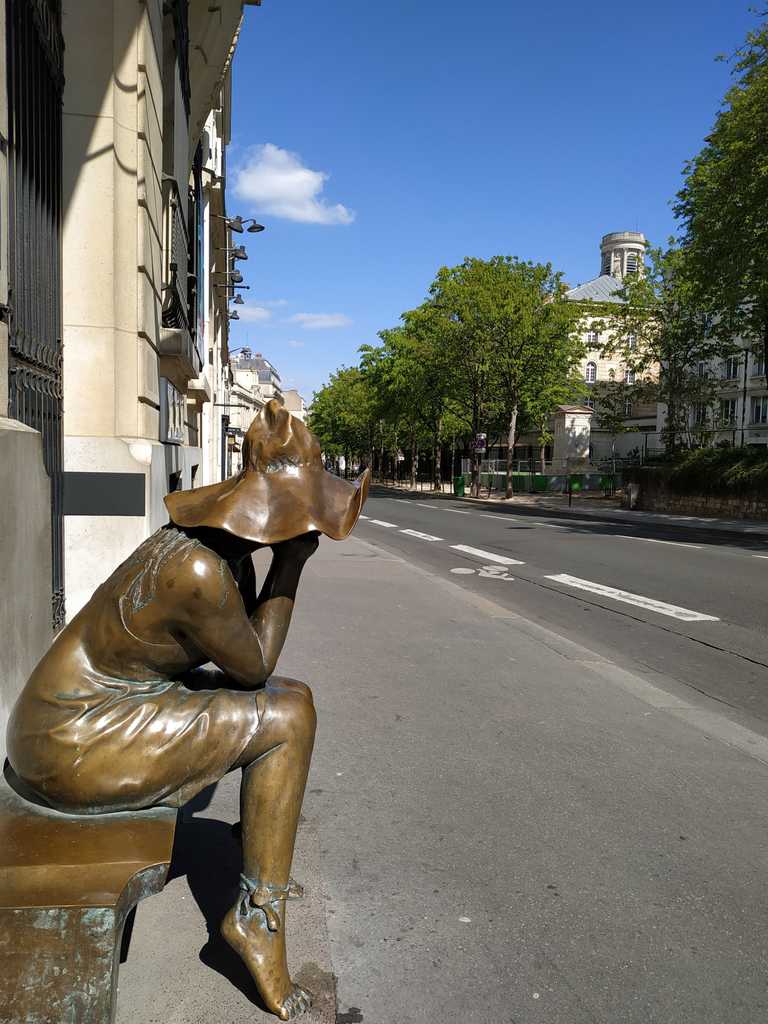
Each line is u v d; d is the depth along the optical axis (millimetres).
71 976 1760
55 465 4633
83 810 2016
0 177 3117
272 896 2086
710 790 3898
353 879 2930
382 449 78812
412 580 10836
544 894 2871
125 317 6117
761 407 51500
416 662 6262
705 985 2385
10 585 2756
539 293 38406
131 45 5980
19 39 3838
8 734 2111
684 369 37438
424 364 43625
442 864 3068
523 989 2334
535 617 8961
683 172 26031
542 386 44938
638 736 4684
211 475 24391
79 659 2061
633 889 2930
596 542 17828
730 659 7027
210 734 2043
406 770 4027
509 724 4816
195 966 2297
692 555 15188
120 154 6008
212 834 3143
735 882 3004
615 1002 2291
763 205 21609
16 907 1728
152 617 2004
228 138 23344
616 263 101688
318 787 3779
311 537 2170
